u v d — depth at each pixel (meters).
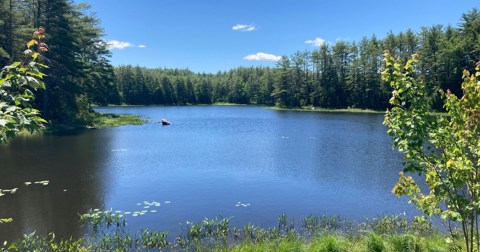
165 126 41.38
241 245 8.31
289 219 10.89
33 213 11.13
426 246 7.15
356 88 86.31
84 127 36.81
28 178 15.54
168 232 9.70
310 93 94.69
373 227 9.91
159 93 120.62
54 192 13.57
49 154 21.23
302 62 97.88
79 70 42.28
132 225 10.28
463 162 4.73
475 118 4.76
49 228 9.90
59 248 8.37
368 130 37.47
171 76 139.25
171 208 11.95
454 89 64.88
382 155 22.48
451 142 4.95
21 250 8.19
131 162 19.70
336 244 7.32
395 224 10.07
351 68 87.31
